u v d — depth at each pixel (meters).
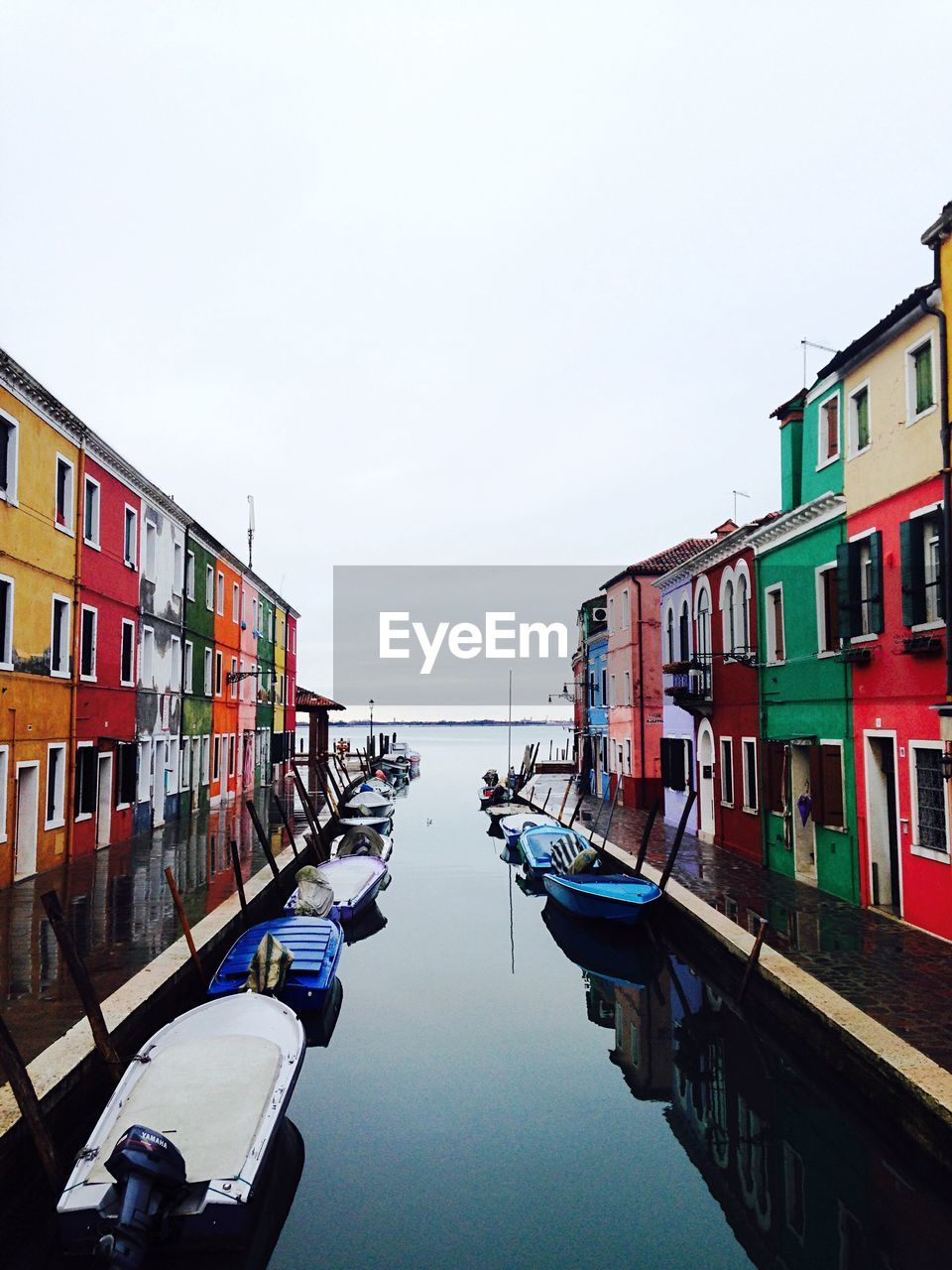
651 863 17.67
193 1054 7.83
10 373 15.27
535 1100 9.38
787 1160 8.18
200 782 28.61
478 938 16.58
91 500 19.48
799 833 15.74
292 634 46.81
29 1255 6.34
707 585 20.83
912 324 12.06
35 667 16.34
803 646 15.50
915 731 11.94
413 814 38.75
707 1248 6.78
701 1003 12.40
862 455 13.48
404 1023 11.80
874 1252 6.72
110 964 10.54
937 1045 7.81
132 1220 5.74
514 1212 7.25
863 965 10.23
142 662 22.77
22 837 16.22
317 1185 7.69
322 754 43.09
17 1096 6.48
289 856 19.03
